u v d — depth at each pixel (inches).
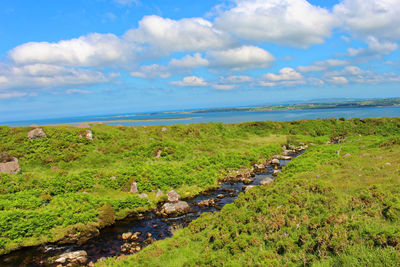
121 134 1697.8
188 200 980.6
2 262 577.9
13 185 912.3
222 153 1592.0
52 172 1125.1
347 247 340.2
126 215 829.2
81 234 698.8
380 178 648.4
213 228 609.3
